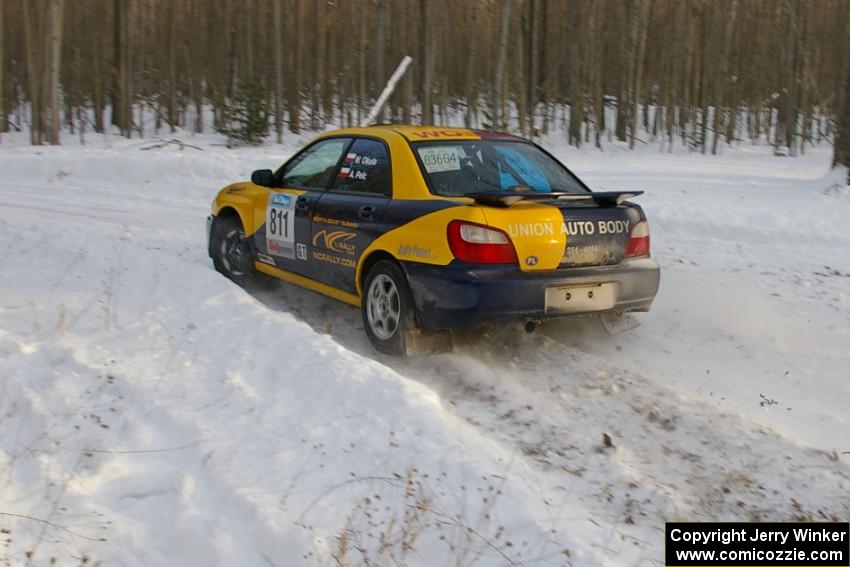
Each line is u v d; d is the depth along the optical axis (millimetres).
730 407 5246
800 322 6980
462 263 5254
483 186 5824
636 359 6066
